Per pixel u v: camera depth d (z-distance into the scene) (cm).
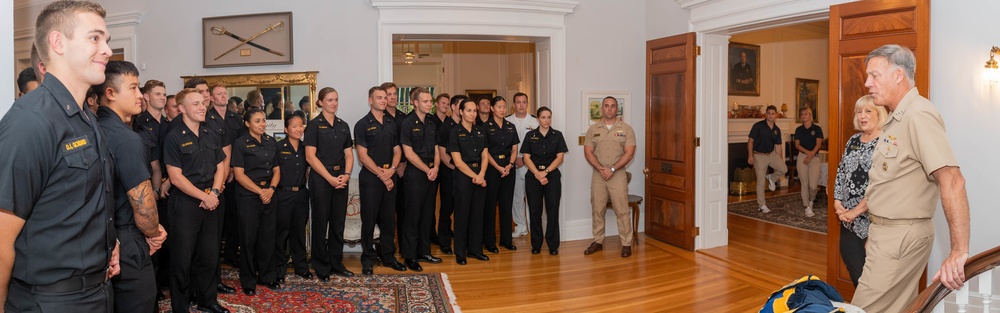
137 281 242
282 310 386
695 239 573
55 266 170
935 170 220
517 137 555
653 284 461
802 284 203
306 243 523
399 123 529
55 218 168
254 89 588
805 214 773
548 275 486
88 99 244
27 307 170
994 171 363
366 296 419
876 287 244
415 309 392
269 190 415
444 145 547
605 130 547
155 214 239
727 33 570
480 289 446
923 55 378
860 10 410
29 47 699
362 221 478
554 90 612
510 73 1062
